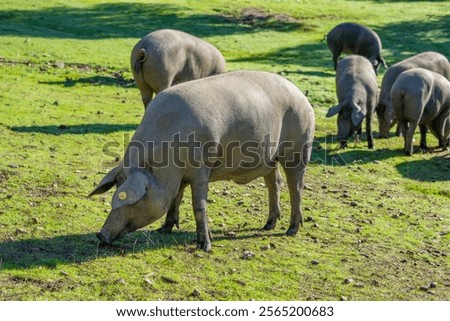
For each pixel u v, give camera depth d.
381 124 26.00
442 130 24.48
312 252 14.16
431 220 16.86
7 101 25.45
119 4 54.34
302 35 49.66
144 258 13.12
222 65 24.73
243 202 16.88
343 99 23.69
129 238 14.05
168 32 23.03
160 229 14.55
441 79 24.12
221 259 13.37
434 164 22.59
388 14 57.19
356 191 18.88
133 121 24.38
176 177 12.98
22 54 35.78
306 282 12.76
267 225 15.30
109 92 29.34
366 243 14.94
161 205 12.93
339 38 40.91
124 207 12.83
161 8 54.47
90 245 13.54
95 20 49.06
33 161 18.66
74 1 53.97
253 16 54.75
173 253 13.44
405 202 18.20
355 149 23.69
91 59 36.25
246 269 13.03
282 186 18.45
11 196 15.81
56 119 23.64
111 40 42.66
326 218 16.30
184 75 23.38
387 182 20.16
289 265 13.39
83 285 11.90
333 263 13.69
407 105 23.20
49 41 40.00
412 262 14.11
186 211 15.92
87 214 15.22
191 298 11.77
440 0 63.72
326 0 62.94
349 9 58.97
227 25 51.22
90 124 23.38
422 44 48.12
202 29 49.41
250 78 14.08
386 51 45.88
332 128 26.00
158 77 22.44
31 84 29.27
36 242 13.55
